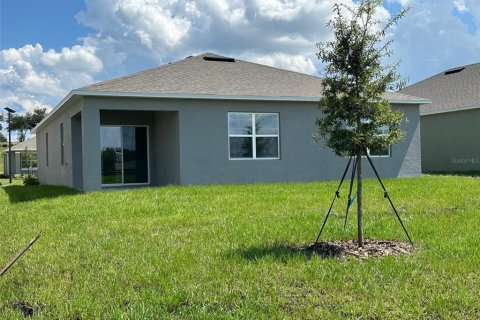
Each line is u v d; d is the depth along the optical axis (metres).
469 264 5.31
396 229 7.40
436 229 7.30
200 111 15.10
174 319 4.01
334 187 13.51
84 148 13.84
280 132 16.08
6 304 4.48
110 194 12.43
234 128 15.59
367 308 4.12
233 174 15.46
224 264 5.51
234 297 4.46
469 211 8.88
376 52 6.28
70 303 4.38
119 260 5.87
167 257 5.90
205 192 12.46
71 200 11.65
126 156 17.41
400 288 4.60
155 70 16.58
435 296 4.36
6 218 9.55
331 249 6.15
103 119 16.95
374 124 6.29
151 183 17.59
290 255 5.82
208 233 7.33
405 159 17.70
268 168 15.90
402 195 11.41
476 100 21.81
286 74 18.53
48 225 8.47
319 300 4.34
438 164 23.97
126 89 14.25
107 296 4.56
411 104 17.78
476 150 21.83
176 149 15.16
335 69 6.39
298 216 8.66
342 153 6.54
